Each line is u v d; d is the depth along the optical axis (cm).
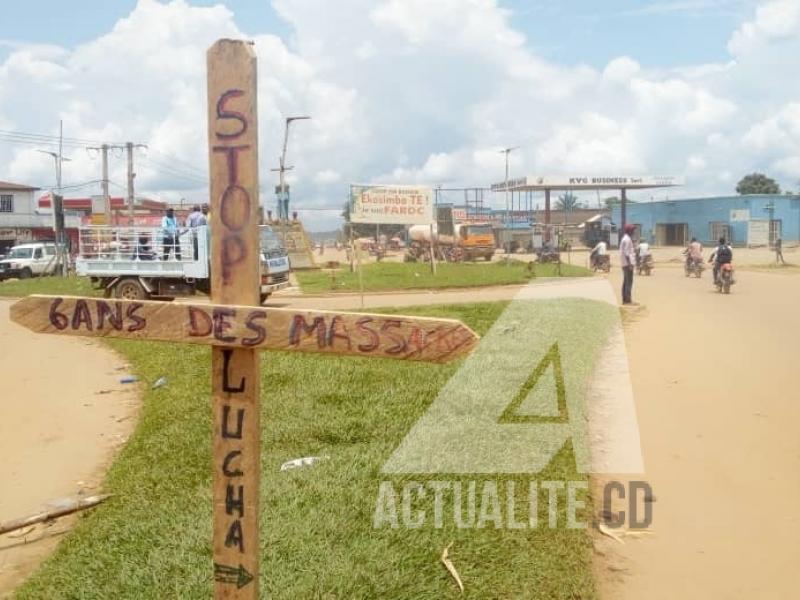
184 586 377
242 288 240
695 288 2305
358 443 585
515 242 5566
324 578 368
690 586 395
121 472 606
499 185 5928
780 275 2986
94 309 244
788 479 541
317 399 741
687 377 877
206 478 544
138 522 472
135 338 243
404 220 2175
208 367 1020
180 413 753
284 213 3428
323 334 230
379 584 364
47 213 5394
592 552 429
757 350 1074
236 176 238
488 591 364
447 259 4209
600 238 5741
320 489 480
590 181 5591
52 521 540
